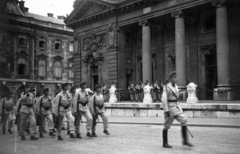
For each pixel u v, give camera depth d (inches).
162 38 1227.9
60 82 2316.7
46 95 434.9
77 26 1509.6
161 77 1219.9
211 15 1061.1
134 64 1349.7
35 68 2150.6
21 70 2062.0
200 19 1094.4
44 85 2194.9
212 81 1062.4
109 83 1293.1
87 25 1446.9
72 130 394.6
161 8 1095.0
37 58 2176.4
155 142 333.7
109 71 1298.0
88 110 408.5
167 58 1206.3
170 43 1198.9
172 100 295.7
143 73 1155.9
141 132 438.6
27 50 2105.1
